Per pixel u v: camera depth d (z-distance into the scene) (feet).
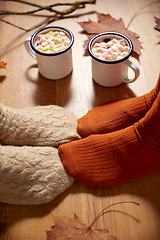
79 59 2.16
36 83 2.05
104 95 1.98
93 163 1.60
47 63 1.90
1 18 2.38
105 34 1.90
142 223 1.53
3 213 1.58
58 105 1.94
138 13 2.38
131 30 2.27
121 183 1.60
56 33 1.93
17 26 2.28
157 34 2.24
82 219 1.55
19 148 1.59
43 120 1.70
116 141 1.59
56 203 1.60
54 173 1.59
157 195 1.61
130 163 1.57
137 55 2.13
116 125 1.68
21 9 2.43
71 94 1.99
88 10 2.42
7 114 1.60
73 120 1.82
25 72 2.10
